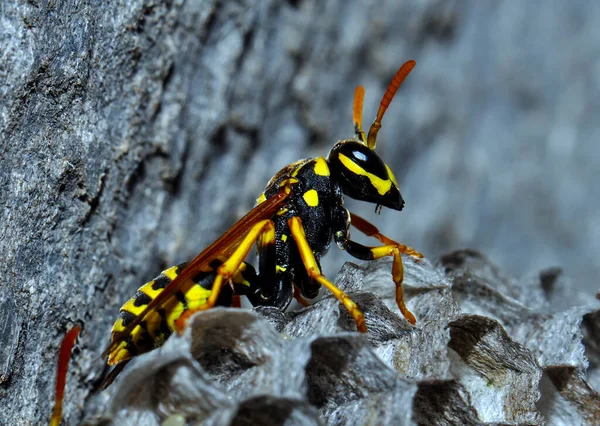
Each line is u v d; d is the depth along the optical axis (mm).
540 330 77
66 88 74
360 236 100
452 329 75
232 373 71
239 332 70
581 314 76
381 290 77
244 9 85
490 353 74
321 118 92
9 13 73
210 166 85
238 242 74
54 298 75
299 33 90
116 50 77
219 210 86
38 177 74
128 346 72
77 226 76
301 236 74
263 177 89
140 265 80
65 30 74
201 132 84
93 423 68
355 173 75
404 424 69
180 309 72
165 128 81
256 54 87
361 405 70
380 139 105
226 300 74
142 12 78
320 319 72
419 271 77
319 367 71
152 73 79
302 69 91
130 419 68
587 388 75
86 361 77
